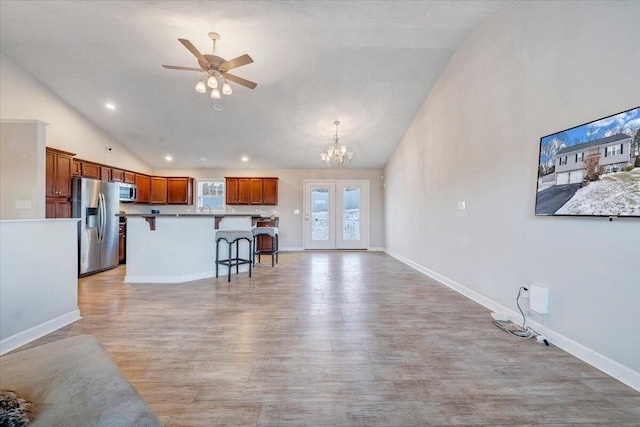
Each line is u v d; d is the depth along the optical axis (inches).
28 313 90.4
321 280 172.7
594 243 76.7
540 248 94.7
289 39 140.3
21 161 147.5
